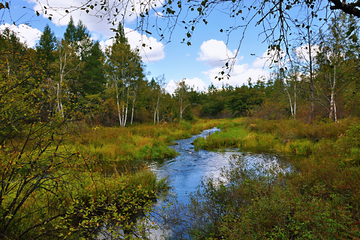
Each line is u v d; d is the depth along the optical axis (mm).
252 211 3422
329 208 3189
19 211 3510
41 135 2785
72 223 3975
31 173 2889
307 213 2980
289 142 12234
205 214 4332
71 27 34562
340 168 5504
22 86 2910
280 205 3326
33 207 3863
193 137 21141
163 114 35906
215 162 9961
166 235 3850
